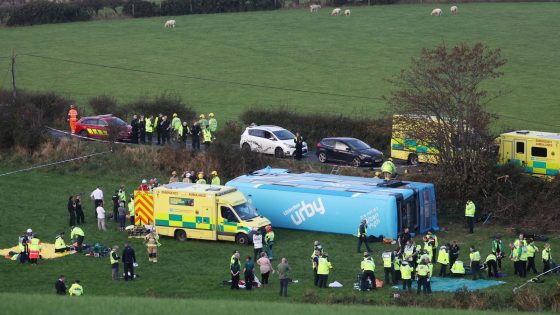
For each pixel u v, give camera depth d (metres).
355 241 190.12
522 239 163.25
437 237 193.38
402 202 190.50
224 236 188.25
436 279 162.00
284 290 149.88
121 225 197.62
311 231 197.75
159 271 168.12
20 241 176.00
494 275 162.25
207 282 160.25
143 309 114.25
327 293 152.00
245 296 150.00
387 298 146.88
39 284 159.25
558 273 162.25
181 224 190.38
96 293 152.50
